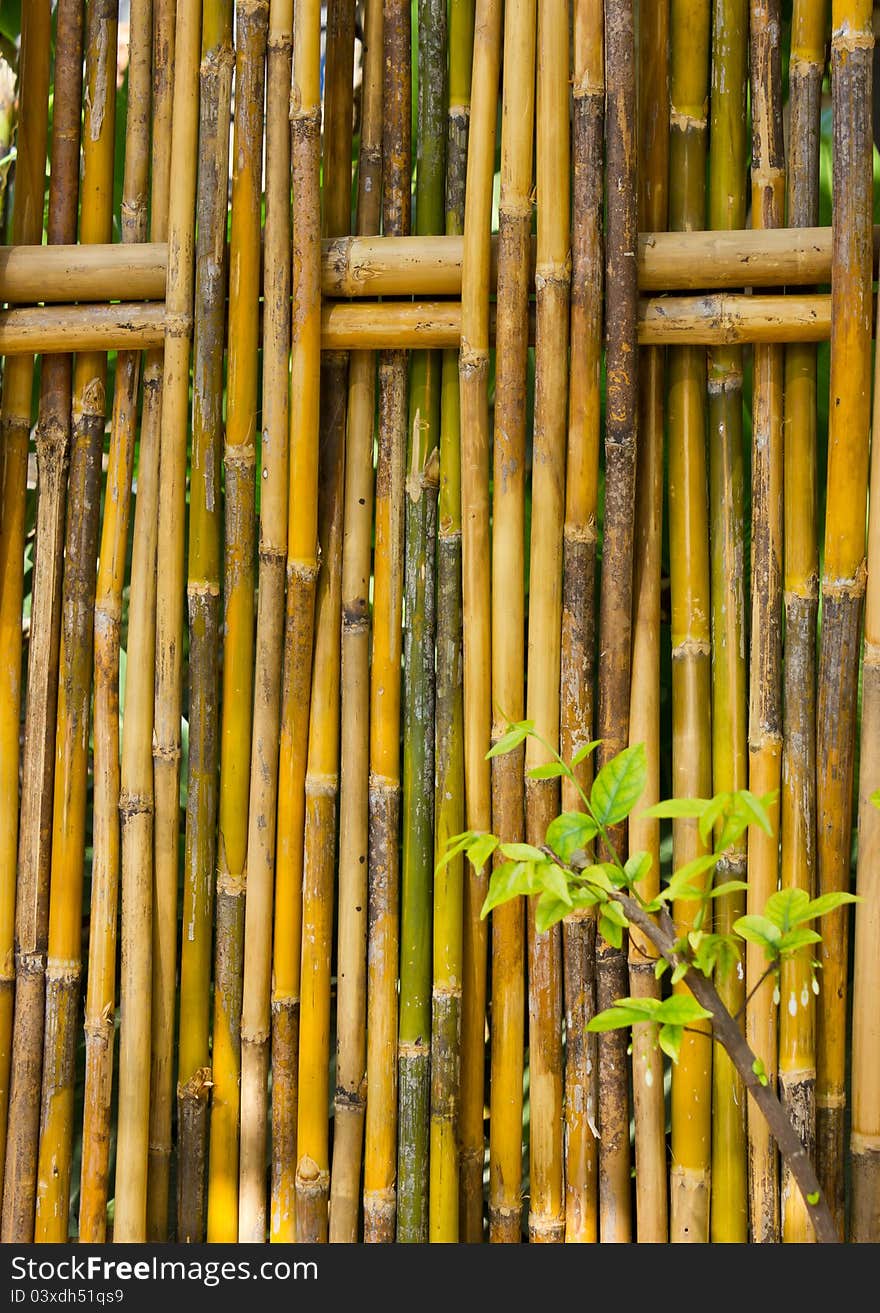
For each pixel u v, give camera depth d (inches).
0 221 37.4
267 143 33.2
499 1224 33.5
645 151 33.6
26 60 35.3
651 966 32.5
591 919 32.8
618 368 31.8
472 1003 33.9
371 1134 33.7
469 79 34.0
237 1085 34.3
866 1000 31.4
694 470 33.3
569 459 32.5
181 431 33.8
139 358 34.9
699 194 33.5
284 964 34.0
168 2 34.2
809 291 32.9
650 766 33.1
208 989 34.7
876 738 31.6
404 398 34.4
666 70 33.6
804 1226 32.0
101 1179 33.9
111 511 34.8
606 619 32.5
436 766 34.1
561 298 32.3
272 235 33.2
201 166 33.4
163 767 34.4
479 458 33.1
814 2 32.4
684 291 33.1
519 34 32.2
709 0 33.6
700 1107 32.5
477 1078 34.0
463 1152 33.9
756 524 33.1
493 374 36.7
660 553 33.6
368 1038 34.0
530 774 25.8
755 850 32.6
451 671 34.0
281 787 34.0
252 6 33.0
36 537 35.2
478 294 32.5
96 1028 34.0
